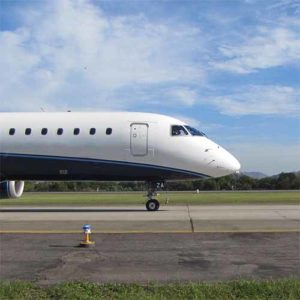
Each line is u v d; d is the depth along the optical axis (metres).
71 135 24.78
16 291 8.00
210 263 10.29
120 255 11.17
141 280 8.91
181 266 10.04
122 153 24.48
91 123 24.95
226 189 87.62
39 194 68.75
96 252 11.54
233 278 8.98
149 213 21.92
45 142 24.86
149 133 24.47
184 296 7.70
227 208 25.14
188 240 12.98
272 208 24.81
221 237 13.40
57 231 14.98
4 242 12.94
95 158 24.58
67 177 25.06
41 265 10.27
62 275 9.38
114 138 24.48
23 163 25.03
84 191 87.12
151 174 24.52
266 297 7.60
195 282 8.65
